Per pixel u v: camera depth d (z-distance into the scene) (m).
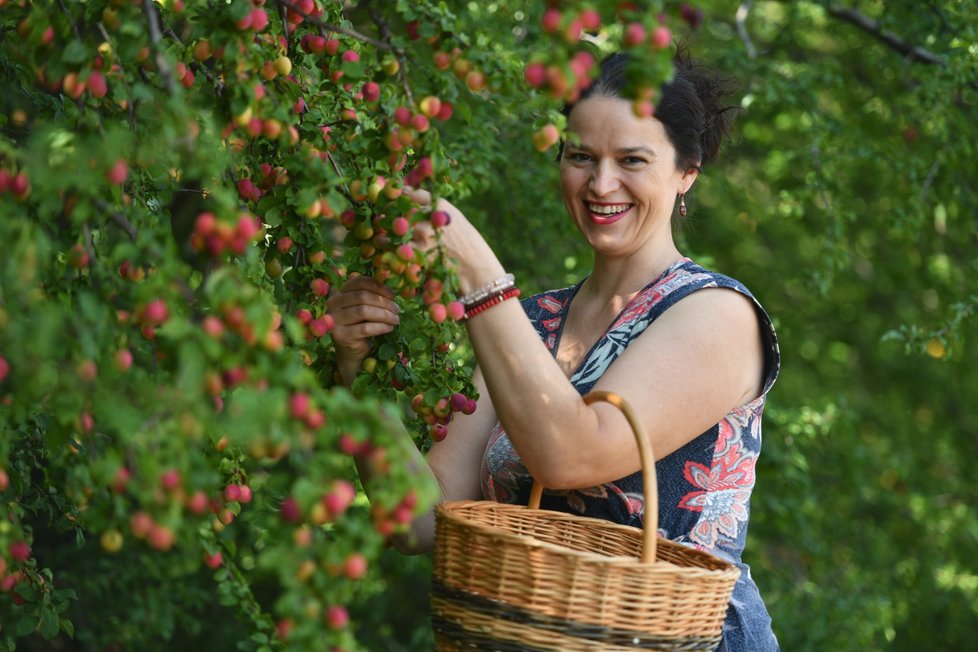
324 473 1.97
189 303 2.11
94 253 2.17
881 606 6.80
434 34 2.43
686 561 2.65
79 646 6.02
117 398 1.92
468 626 2.37
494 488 2.92
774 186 8.31
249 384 1.94
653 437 2.62
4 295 2.03
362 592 6.88
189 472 1.96
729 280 2.81
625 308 2.89
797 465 5.99
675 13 3.21
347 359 2.85
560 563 2.30
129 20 2.25
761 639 2.79
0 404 2.29
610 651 2.30
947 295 7.97
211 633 6.11
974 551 8.12
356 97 2.77
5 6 2.48
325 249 2.73
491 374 2.55
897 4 6.01
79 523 3.13
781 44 7.04
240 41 2.37
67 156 2.06
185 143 2.10
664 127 2.89
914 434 10.05
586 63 2.12
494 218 5.90
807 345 10.38
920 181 6.05
